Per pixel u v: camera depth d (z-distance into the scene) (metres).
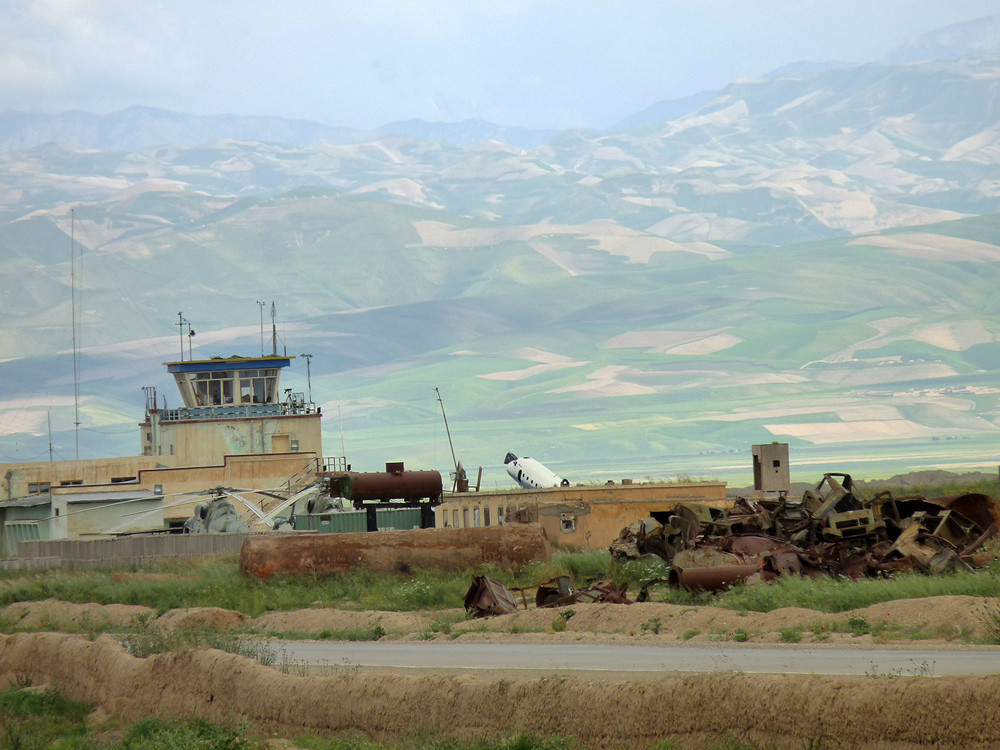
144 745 78.31
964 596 104.12
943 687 53.66
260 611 154.38
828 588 119.19
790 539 147.25
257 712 82.31
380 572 175.75
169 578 193.88
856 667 76.06
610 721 63.97
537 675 81.44
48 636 111.19
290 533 185.50
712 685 61.12
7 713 97.88
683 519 154.38
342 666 93.94
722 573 130.00
